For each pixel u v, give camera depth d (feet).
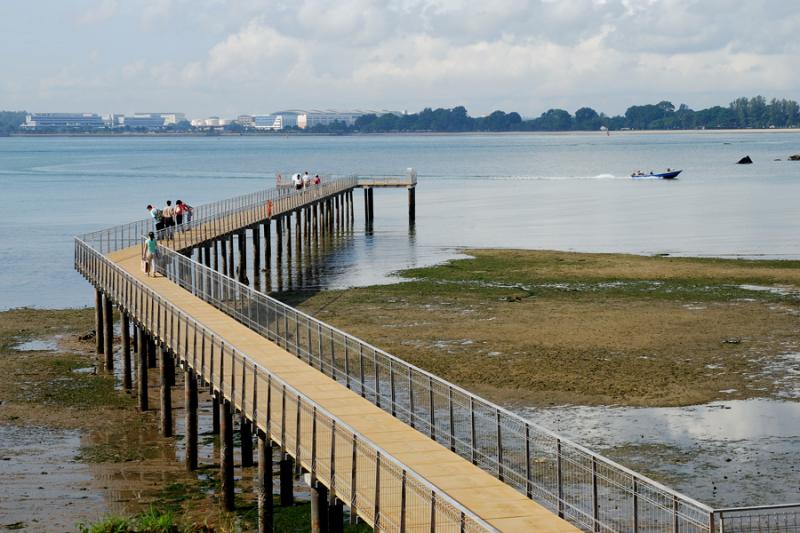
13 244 357.20
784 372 170.81
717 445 136.56
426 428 121.29
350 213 444.55
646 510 97.66
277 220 301.84
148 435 148.36
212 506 120.47
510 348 188.44
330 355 153.48
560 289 247.70
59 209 480.23
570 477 108.78
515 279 263.08
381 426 104.12
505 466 93.30
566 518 85.87
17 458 137.18
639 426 144.66
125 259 216.54
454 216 443.73
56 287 273.33
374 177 432.25
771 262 285.02
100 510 118.83
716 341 191.93
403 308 227.40
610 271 273.13
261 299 146.82
